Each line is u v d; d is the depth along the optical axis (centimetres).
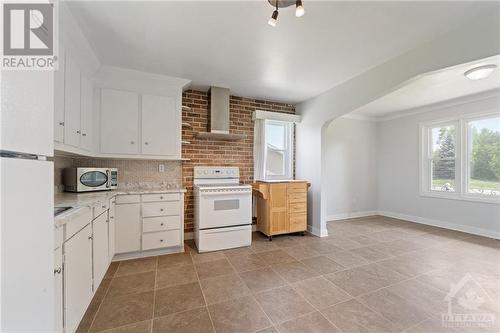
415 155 469
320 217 373
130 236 268
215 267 253
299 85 333
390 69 253
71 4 164
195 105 353
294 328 157
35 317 72
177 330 155
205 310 177
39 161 76
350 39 213
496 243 333
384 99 398
